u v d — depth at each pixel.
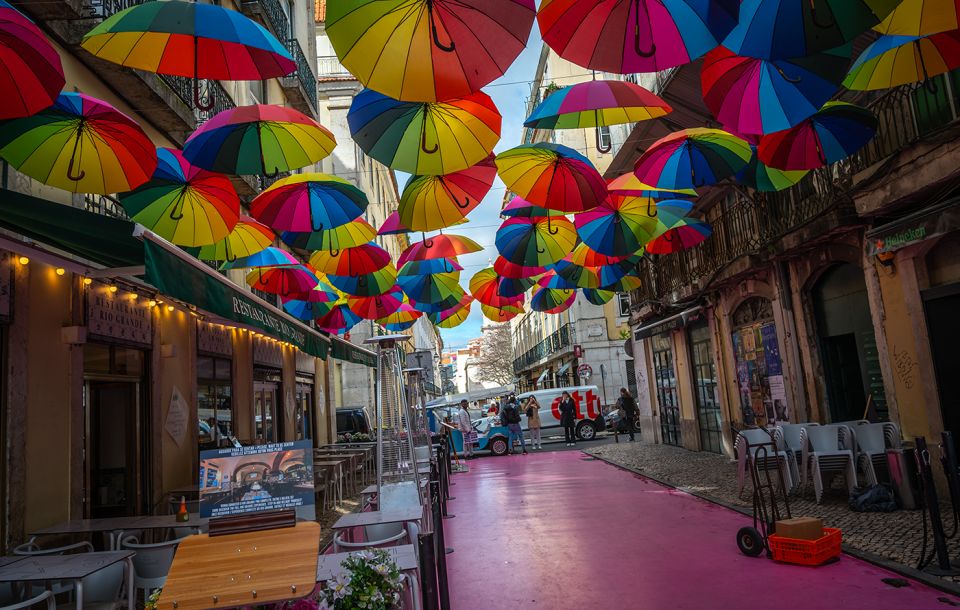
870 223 8.50
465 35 3.20
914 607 4.52
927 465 5.29
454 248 9.11
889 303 8.41
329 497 11.55
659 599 5.14
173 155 5.54
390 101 4.63
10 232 5.60
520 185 6.27
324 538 8.41
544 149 5.98
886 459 7.86
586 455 18.05
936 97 7.23
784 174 6.87
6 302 5.89
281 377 15.72
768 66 4.53
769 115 4.83
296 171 20.20
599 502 10.00
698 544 6.82
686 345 16.67
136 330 8.36
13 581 4.02
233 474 3.53
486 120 4.80
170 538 6.80
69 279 6.93
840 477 9.78
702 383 16.03
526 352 54.81
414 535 4.92
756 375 12.86
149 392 8.72
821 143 5.81
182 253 5.27
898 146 7.79
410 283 10.45
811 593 4.98
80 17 6.68
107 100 7.97
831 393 10.52
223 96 10.82
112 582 4.70
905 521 6.82
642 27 3.32
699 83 10.92
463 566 6.68
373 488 6.47
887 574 5.28
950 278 7.50
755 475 6.39
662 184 6.62
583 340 31.05
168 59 4.00
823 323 10.63
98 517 8.27
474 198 6.26
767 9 3.32
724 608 4.83
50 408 6.43
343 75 26.59
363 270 8.66
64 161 4.66
